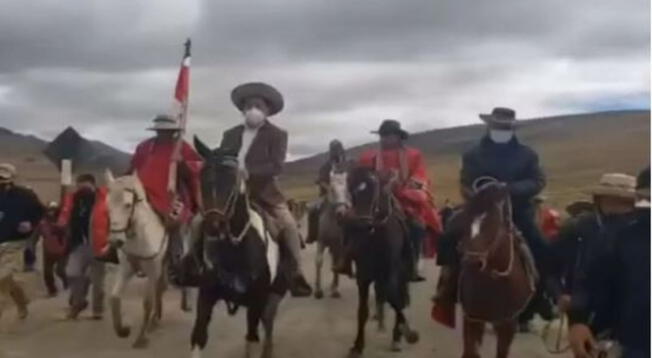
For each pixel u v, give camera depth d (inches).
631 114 4372.5
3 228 521.3
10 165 518.9
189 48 487.8
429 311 628.7
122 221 450.9
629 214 226.4
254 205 394.0
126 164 545.3
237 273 369.1
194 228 376.2
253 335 402.3
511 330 343.3
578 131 4384.8
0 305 554.3
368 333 535.2
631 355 203.9
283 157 407.2
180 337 514.3
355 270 478.0
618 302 209.9
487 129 388.8
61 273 679.1
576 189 2218.3
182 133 475.5
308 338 523.2
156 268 466.3
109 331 529.3
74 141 610.2
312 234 704.4
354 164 501.0
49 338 510.3
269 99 415.5
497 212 337.4
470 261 331.0
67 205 565.3
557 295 379.2
